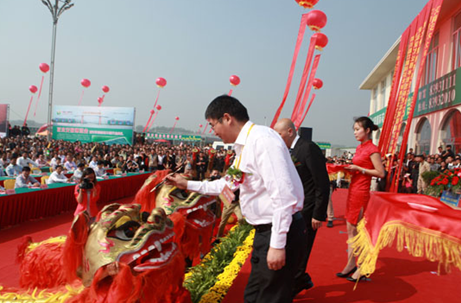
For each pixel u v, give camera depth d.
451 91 13.18
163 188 3.68
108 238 2.12
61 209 8.04
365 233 2.80
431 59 15.95
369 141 3.82
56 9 20.03
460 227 2.15
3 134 25.67
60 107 28.53
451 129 13.75
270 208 1.88
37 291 2.62
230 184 1.98
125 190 11.45
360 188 3.74
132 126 28.09
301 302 3.15
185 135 42.44
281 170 1.75
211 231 4.01
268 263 1.75
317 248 5.08
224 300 3.22
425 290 3.43
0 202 6.25
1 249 5.23
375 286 3.54
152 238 2.22
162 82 20.75
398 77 12.48
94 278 2.02
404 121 19.98
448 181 5.22
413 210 2.37
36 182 8.32
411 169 11.38
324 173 3.01
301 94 9.86
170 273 2.35
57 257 2.67
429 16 10.12
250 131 1.92
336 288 3.50
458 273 3.91
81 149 21.06
